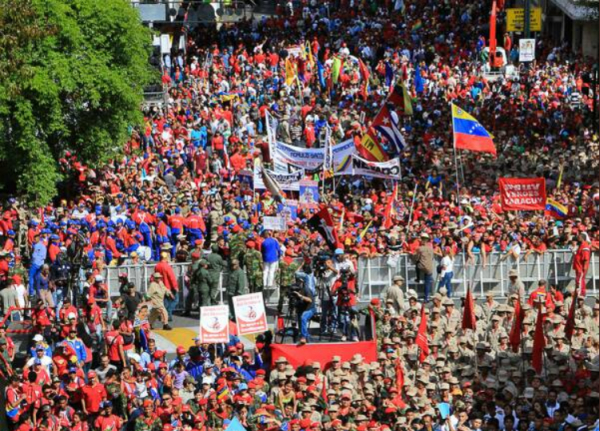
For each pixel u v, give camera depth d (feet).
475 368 213.25
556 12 451.12
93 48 297.53
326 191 302.04
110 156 305.73
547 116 354.95
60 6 290.35
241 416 196.34
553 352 212.64
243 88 369.50
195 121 335.88
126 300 222.89
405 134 344.08
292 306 229.04
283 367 205.46
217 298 238.68
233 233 247.70
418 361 212.43
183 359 208.23
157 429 194.59
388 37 416.46
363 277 245.24
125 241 256.73
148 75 313.32
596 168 320.29
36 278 238.48
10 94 272.31
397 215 279.28
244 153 322.75
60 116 288.71
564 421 195.93
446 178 309.01
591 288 249.96
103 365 206.39
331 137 335.26
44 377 202.80
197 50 402.93
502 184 261.85
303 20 426.51
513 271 238.48
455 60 404.57
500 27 431.43
